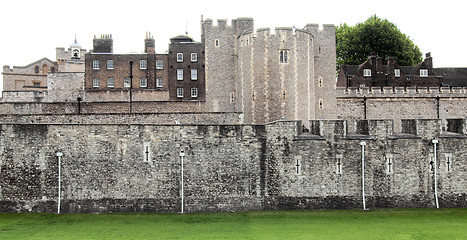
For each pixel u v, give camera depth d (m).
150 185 28.03
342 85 55.50
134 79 48.97
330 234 23.48
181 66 48.31
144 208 27.97
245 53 37.75
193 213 27.80
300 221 25.81
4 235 23.55
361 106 44.19
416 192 28.36
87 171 27.95
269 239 22.69
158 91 48.12
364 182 28.16
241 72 38.44
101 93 48.00
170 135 28.14
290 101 36.41
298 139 28.06
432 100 45.00
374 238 22.86
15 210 27.83
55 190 27.88
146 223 25.69
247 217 26.73
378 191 28.22
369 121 28.38
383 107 44.50
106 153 28.03
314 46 41.62
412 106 44.75
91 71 48.44
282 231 24.03
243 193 28.11
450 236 23.11
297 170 28.05
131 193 27.98
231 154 28.19
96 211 27.88
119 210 27.94
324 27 41.94
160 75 49.19
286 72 36.41
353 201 28.11
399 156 28.38
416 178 28.38
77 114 35.31
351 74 55.97
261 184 28.14
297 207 28.03
